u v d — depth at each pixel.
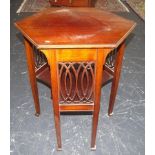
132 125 2.02
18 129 1.99
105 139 1.91
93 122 1.63
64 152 1.82
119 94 2.32
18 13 3.84
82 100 1.54
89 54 1.33
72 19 1.60
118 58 1.69
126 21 1.60
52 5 3.16
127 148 1.85
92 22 1.56
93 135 1.72
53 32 1.43
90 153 1.81
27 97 2.28
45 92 2.34
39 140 1.90
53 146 1.86
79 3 3.02
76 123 2.03
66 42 1.32
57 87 1.45
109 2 4.29
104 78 1.76
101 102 2.23
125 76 2.55
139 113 2.13
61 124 2.02
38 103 2.01
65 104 1.55
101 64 1.36
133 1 4.32
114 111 2.14
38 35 1.40
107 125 2.02
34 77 1.80
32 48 1.66
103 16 1.67
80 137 1.93
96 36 1.39
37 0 4.36
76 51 1.32
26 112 2.13
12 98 2.27
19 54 2.86
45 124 2.03
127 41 3.12
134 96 2.31
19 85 2.42
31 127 2.00
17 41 3.08
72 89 1.61
